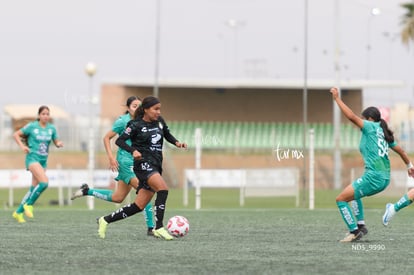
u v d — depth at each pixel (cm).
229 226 3028
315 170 7588
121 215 2459
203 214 3822
